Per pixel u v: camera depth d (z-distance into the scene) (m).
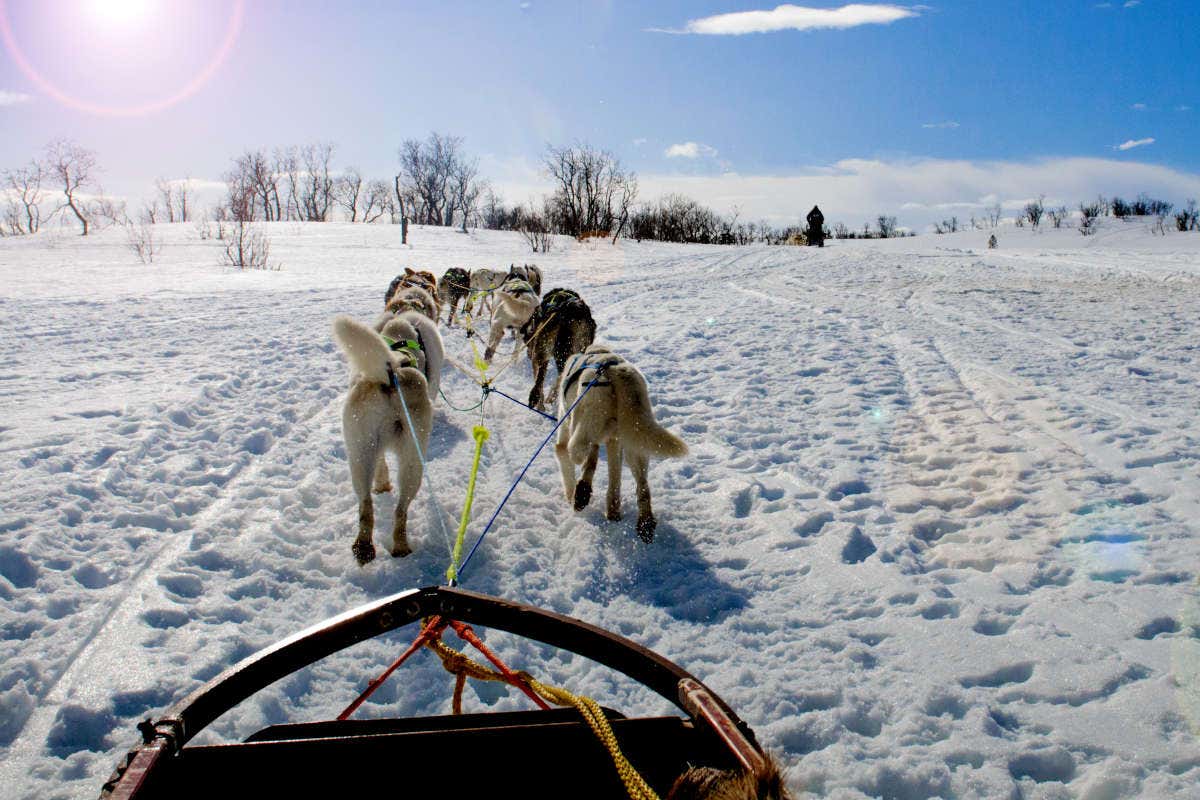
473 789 2.01
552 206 58.03
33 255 32.09
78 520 4.97
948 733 3.18
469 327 12.86
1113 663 3.56
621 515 5.46
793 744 3.18
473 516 5.40
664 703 3.42
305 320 13.54
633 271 26.48
